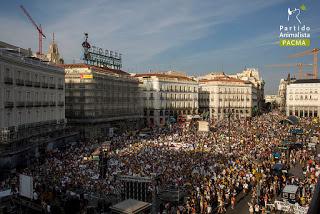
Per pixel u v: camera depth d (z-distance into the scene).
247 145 63.56
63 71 75.62
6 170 45.03
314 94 165.50
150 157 51.25
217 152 56.31
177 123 116.75
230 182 39.62
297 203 32.31
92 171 41.78
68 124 88.25
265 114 185.50
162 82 123.94
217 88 151.50
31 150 52.62
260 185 37.25
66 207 30.14
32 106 61.56
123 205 27.56
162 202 34.00
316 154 57.00
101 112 92.38
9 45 69.25
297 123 102.94
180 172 42.34
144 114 123.31
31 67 61.56
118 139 73.38
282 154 55.56
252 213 31.95
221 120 123.69
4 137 48.03
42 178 38.91
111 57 118.88
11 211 30.30
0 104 50.88
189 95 137.00
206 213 31.53
